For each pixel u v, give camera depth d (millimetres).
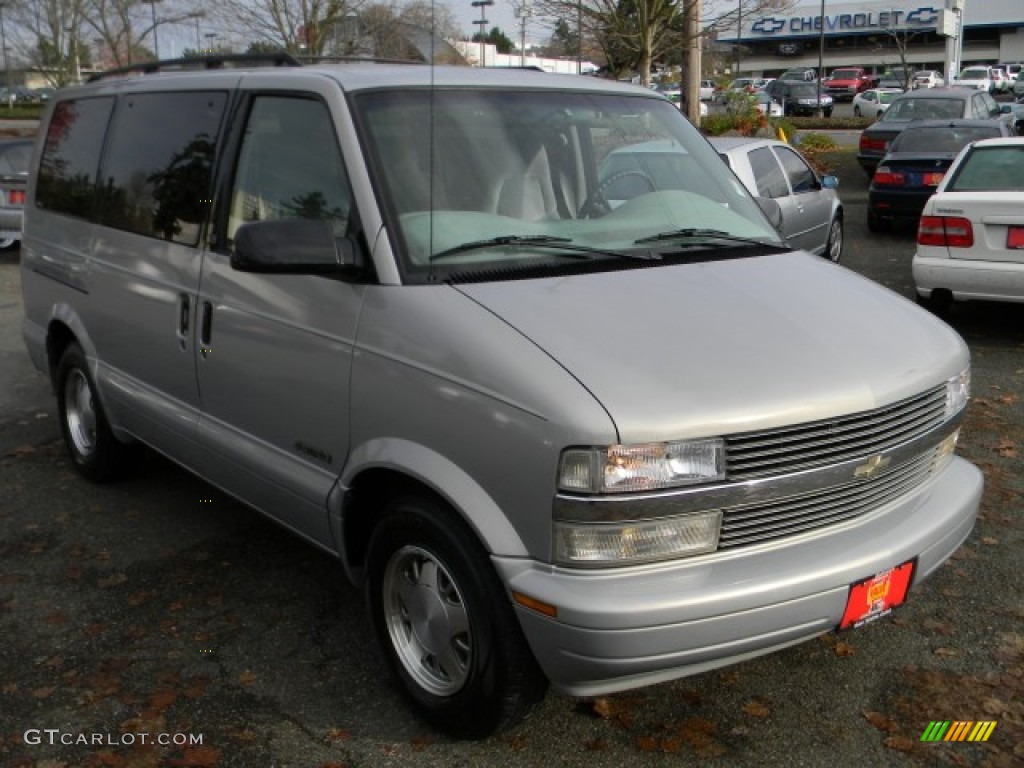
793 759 3252
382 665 3801
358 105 3672
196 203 4309
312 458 3676
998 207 7816
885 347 3318
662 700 3559
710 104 27438
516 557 2934
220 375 4109
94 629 4078
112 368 5070
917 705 3521
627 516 2811
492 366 2979
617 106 4363
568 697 3562
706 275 3590
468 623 3133
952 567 4480
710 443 2850
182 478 5730
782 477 2947
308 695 3625
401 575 3443
